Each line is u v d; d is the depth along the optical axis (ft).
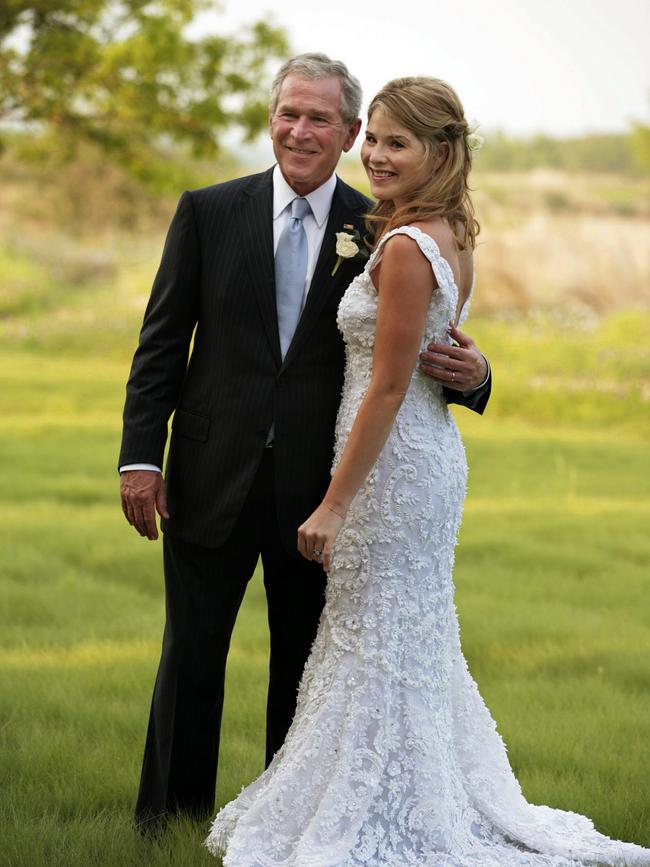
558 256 160.56
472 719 22.33
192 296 22.31
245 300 21.71
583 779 26.27
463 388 20.75
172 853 21.18
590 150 229.66
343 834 20.11
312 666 21.54
